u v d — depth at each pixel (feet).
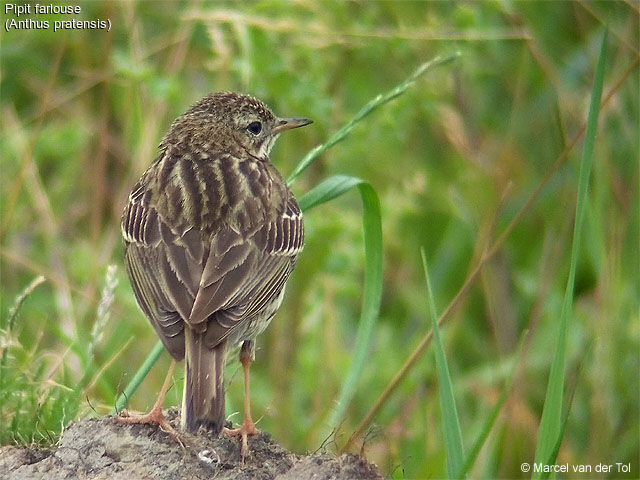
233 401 42.11
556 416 28.30
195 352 27.66
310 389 43.09
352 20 45.16
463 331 47.62
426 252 49.21
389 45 44.42
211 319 28.55
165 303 29.22
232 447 28.63
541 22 49.60
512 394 42.34
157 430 28.35
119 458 27.81
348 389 32.60
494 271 46.70
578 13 48.75
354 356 32.83
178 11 48.06
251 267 30.99
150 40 48.29
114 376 40.78
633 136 46.75
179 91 44.19
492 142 49.70
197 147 35.32
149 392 40.55
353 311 48.98
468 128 48.67
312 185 45.68
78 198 48.14
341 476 27.27
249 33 42.11
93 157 47.93
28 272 45.52
